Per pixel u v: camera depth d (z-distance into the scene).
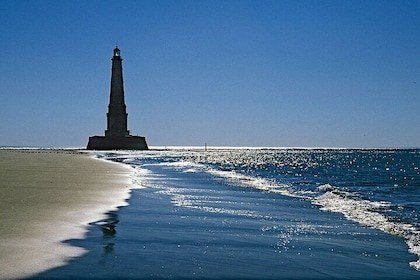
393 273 9.38
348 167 74.81
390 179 44.84
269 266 9.78
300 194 26.61
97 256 10.08
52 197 20.02
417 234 13.61
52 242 11.14
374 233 13.69
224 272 9.24
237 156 142.00
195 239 12.36
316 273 9.34
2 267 8.95
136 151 158.88
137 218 15.52
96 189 24.62
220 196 23.95
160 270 9.21
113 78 144.88
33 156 87.25
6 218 14.21
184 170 52.12
